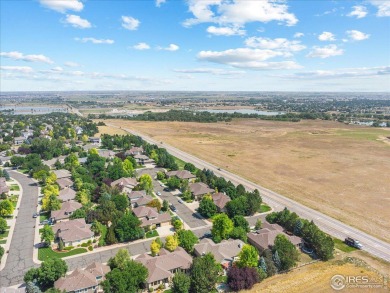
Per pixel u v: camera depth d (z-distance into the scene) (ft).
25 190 474.90
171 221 364.17
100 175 501.97
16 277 261.03
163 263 258.57
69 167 555.28
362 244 315.58
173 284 239.71
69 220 348.59
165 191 472.03
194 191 446.19
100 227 331.77
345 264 277.03
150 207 370.73
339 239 326.24
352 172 581.12
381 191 477.77
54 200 387.34
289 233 329.52
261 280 252.62
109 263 265.75
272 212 377.09
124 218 325.21
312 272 264.31
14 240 322.55
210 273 239.91
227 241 300.20
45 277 241.76
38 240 322.96
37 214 385.50
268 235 306.55
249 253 258.37
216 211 384.88
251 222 367.04
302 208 411.13
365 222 369.09
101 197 405.80
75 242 313.53
